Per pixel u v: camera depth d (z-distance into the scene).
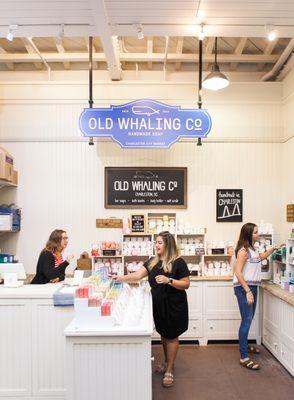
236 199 5.29
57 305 3.14
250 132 5.32
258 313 4.75
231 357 4.34
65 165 5.27
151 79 5.39
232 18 3.50
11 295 3.15
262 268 4.71
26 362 3.16
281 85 5.34
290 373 3.83
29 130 5.27
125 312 2.69
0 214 4.73
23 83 5.27
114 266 4.92
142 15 3.43
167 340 3.59
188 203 5.29
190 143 5.31
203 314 4.79
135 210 5.27
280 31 3.72
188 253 4.95
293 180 4.96
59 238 3.96
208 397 3.37
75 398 2.33
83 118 4.38
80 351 2.33
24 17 3.49
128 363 2.33
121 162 5.28
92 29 3.74
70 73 5.43
